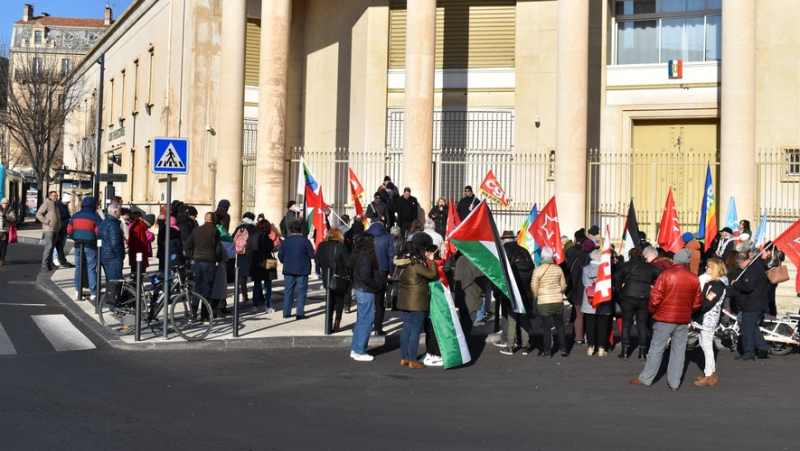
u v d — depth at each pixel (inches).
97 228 636.1
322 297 705.6
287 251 588.4
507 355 505.7
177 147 490.3
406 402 362.3
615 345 554.6
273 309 629.6
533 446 291.3
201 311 527.8
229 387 381.1
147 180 1336.1
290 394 370.9
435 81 967.0
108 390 362.9
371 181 969.5
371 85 975.6
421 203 813.2
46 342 477.7
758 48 854.5
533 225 607.8
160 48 1274.6
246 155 1007.0
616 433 314.5
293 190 1025.5
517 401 372.2
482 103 956.0
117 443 279.3
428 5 817.5
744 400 384.2
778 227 829.2
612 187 890.7
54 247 872.9
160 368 420.2
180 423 309.1
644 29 915.4
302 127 1109.1
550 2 936.9
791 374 454.9
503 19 954.7
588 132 914.7
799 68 839.7
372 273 469.4
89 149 1871.3
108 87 1675.7
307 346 508.4
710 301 421.1
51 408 325.4
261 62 857.5
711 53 893.2
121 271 575.8
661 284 407.5
